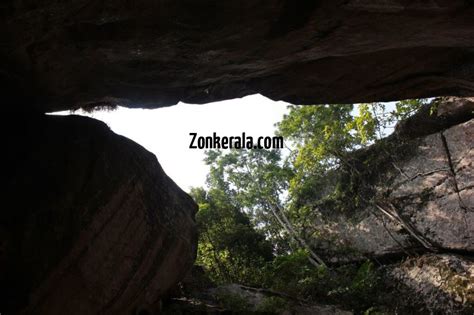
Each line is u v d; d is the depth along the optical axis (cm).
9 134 787
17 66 612
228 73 772
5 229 684
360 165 2083
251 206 2322
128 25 538
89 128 848
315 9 561
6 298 668
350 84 882
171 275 962
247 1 523
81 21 509
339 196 2127
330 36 641
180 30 564
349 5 554
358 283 1689
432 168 1770
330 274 1784
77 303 741
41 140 796
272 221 2334
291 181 2217
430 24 611
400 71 845
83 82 723
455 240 1631
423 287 1612
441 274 1580
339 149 2000
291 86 895
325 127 1914
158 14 522
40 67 623
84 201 761
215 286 1505
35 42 545
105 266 781
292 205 2317
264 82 884
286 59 729
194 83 799
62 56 603
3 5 448
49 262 701
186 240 980
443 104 1809
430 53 790
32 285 681
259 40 629
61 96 758
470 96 917
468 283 1474
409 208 1814
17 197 720
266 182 2269
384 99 944
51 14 480
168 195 975
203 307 1152
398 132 1966
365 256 1956
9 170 749
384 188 1933
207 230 2062
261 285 1683
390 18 593
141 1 491
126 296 839
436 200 1730
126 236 823
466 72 815
